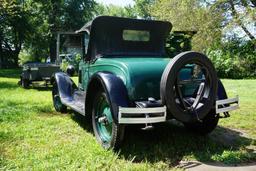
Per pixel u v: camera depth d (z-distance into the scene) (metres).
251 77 21.77
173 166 4.22
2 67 42.69
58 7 47.69
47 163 4.18
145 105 4.39
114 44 5.67
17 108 7.80
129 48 5.75
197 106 4.55
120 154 4.59
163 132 5.74
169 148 4.85
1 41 42.03
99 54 5.61
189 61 4.38
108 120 4.79
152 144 5.06
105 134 4.99
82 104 6.00
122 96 4.43
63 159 4.33
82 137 5.40
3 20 36.59
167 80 4.28
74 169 4.00
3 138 5.29
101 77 4.63
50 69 12.91
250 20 18.80
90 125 6.18
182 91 4.91
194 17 21.52
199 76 4.99
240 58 21.98
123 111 4.18
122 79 4.68
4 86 13.98
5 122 6.36
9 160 4.30
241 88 12.99
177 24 21.78
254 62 21.94
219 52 22.44
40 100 9.37
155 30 5.89
